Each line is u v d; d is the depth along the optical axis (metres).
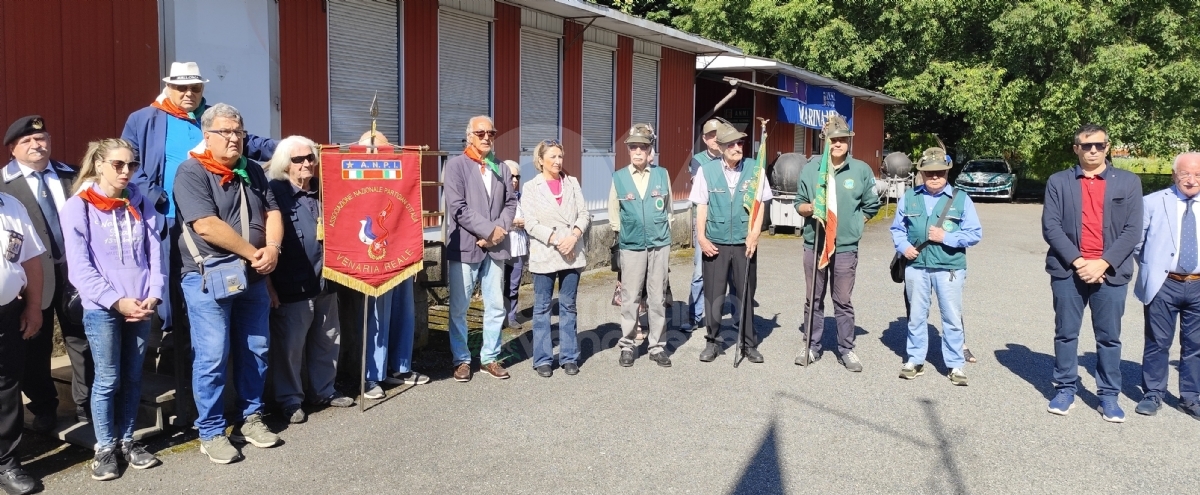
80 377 4.73
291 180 5.19
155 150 5.22
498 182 6.15
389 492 4.29
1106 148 5.55
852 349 6.76
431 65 9.69
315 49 8.24
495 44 10.61
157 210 4.97
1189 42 25.58
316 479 4.43
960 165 31.72
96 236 4.30
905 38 26.47
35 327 4.29
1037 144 26.23
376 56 8.98
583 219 6.36
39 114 6.16
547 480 4.47
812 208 6.65
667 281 6.92
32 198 4.64
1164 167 36.84
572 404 5.72
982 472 4.67
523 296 9.68
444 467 4.62
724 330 7.95
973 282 11.20
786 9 24.89
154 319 5.44
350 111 8.73
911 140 31.28
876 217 20.11
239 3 7.45
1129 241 5.44
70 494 4.20
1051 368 6.85
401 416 5.44
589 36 12.28
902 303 9.53
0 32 5.91
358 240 5.38
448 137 10.05
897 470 4.68
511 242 6.37
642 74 13.82
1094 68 24.84
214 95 7.26
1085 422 5.55
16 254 4.11
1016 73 26.00
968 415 5.64
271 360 5.50
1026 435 5.28
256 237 4.73
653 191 6.60
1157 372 5.77
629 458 4.79
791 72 17.00
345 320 6.23
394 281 5.56
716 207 6.73
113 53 6.57
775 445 5.02
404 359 6.04
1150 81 24.95
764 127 6.71
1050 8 24.62
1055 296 5.75
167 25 6.89
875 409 5.73
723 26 25.95
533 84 11.35
